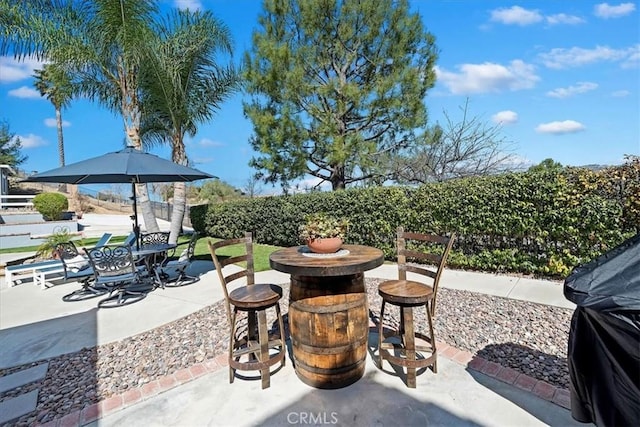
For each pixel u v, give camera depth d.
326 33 9.65
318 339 2.65
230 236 12.02
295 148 9.50
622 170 4.61
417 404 2.46
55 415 2.52
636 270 1.68
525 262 5.58
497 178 5.70
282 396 2.62
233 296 2.84
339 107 9.44
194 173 5.79
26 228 14.15
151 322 4.27
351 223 7.83
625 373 1.63
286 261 2.74
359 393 2.62
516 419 2.27
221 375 2.95
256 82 9.20
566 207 5.02
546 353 3.12
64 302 5.21
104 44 8.23
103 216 23.39
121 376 3.04
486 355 3.13
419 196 6.70
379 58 9.51
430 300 2.86
